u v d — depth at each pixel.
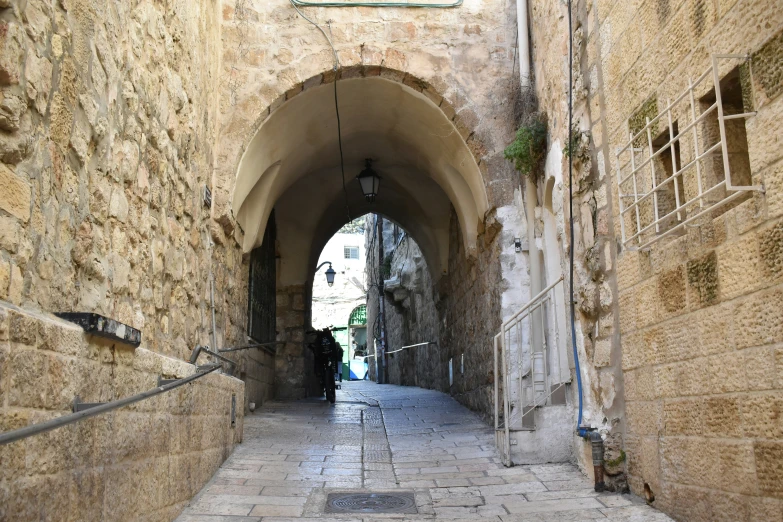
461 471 5.66
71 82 3.22
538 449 5.83
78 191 3.33
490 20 8.10
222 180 7.22
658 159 4.35
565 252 6.04
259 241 8.87
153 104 4.73
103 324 3.09
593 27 5.41
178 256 5.44
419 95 8.08
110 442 3.22
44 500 2.54
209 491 4.93
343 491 5.04
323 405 10.38
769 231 3.15
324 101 8.37
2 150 2.56
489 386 7.90
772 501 3.15
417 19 8.02
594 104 5.37
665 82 4.20
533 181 7.23
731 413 3.49
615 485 4.82
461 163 8.32
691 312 3.89
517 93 7.47
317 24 7.88
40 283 2.89
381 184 11.99
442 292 12.18
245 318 8.70
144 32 4.52
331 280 15.50
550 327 6.99
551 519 4.28
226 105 7.54
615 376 4.92
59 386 2.73
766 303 3.19
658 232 4.20
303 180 11.59
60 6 3.10
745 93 3.31
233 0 7.86
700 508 3.80
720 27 3.56
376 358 24.84
